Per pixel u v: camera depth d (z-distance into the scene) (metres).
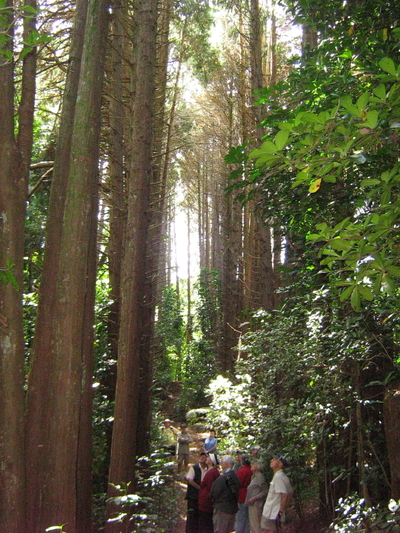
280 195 6.90
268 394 9.54
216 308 28.38
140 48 7.82
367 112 2.78
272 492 7.08
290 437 8.15
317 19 6.50
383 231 2.84
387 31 5.38
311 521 7.77
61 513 5.54
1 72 5.66
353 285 3.02
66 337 5.86
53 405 5.74
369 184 3.05
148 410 9.41
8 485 5.24
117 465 6.70
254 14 14.46
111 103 10.39
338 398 6.65
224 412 11.55
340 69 6.19
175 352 28.20
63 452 5.66
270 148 2.92
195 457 16.38
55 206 6.34
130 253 7.30
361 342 5.81
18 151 5.73
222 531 7.88
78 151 6.24
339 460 7.15
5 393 5.31
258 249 19.73
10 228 5.48
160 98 11.91
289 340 8.84
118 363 7.04
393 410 5.46
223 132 22.14
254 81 13.87
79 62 6.90
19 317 5.44
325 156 3.07
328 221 6.47
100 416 8.77
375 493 6.23
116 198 10.11
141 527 6.70
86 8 7.05
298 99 6.45
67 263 5.99
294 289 8.17
